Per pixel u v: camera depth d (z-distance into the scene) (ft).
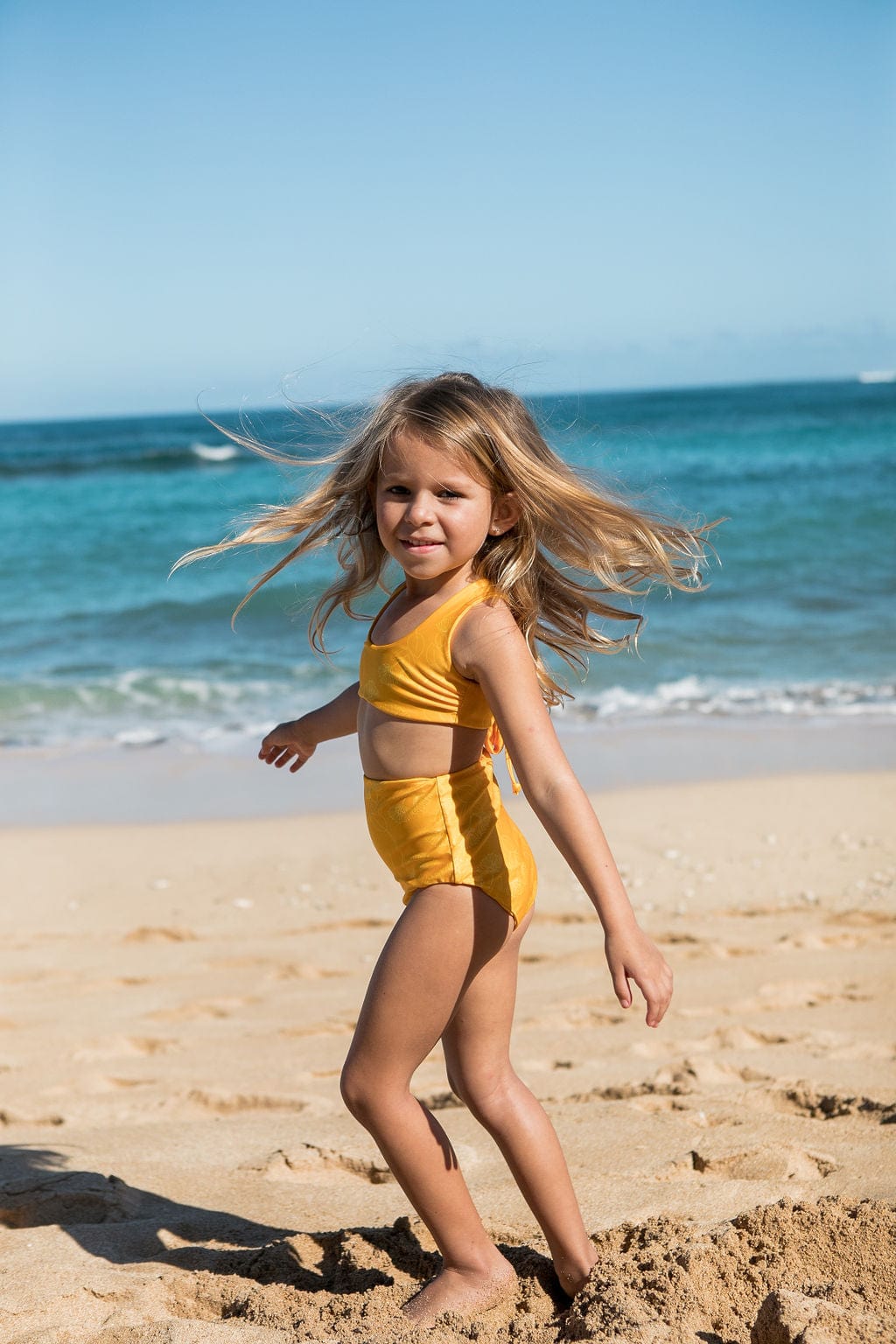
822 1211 11.03
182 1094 18.25
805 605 71.20
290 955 26.40
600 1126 15.47
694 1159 14.25
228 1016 22.68
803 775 41.11
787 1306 9.00
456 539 10.70
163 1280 11.80
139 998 23.73
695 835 34.88
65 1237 13.20
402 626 10.90
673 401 438.81
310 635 13.47
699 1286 9.99
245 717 52.70
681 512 13.89
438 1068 19.33
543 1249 11.95
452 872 10.46
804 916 27.55
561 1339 9.68
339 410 12.69
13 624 73.67
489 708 10.85
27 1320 11.18
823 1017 20.48
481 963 10.59
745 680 56.08
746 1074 17.48
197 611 74.69
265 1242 13.06
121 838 36.40
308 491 12.91
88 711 53.88
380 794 10.83
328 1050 20.42
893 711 50.01
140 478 166.20
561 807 10.01
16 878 32.76
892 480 133.08
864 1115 15.67
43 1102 18.10
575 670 12.41
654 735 47.50
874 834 34.37
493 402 11.03
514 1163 10.82
